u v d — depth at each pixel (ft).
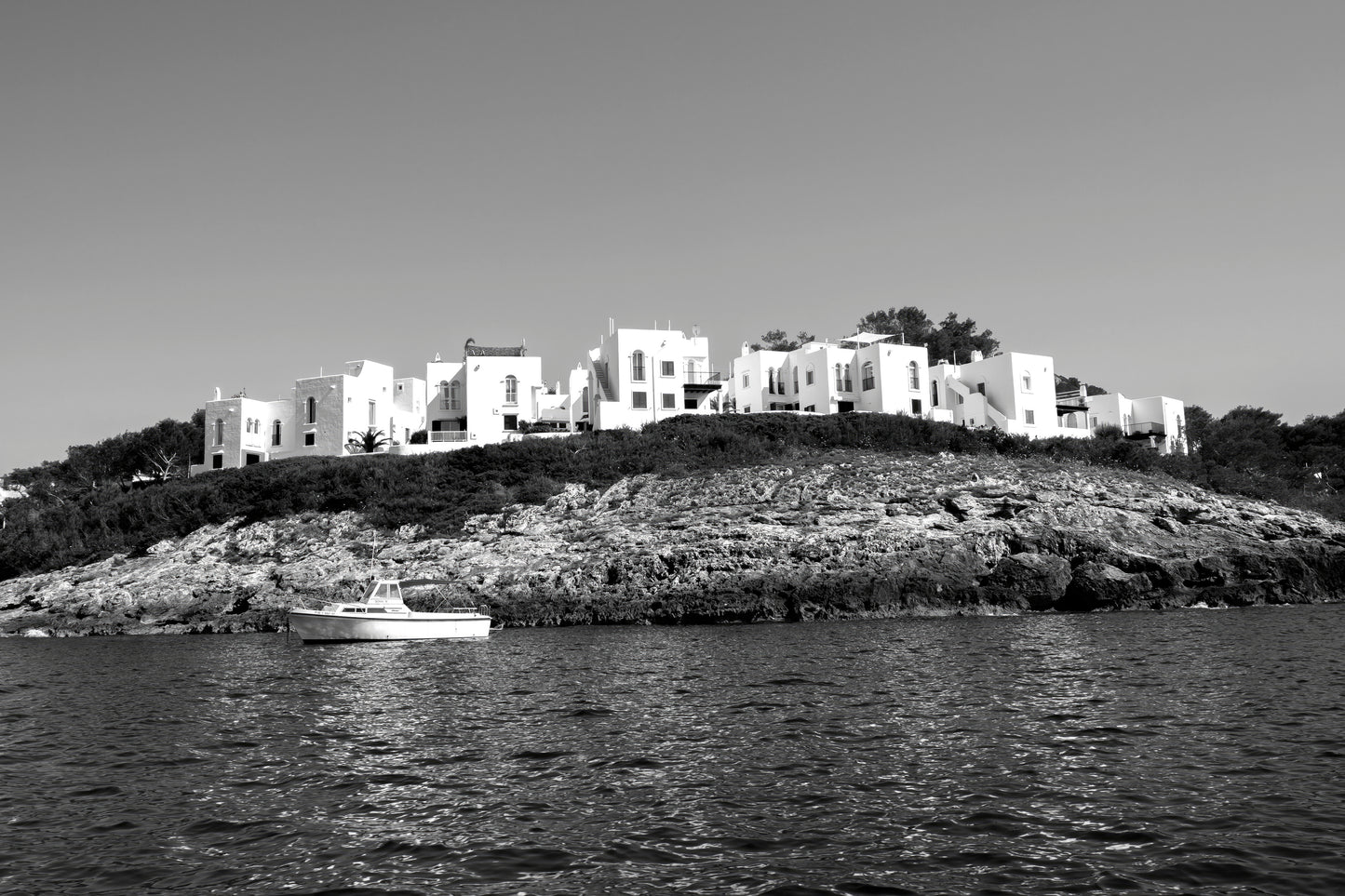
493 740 71.61
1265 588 184.14
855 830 48.60
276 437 273.33
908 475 221.25
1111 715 74.74
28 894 42.22
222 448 268.82
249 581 192.85
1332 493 297.53
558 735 72.64
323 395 267.80
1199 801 51.83
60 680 111.04
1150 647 116.78
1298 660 102.32
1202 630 135.33
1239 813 49.60
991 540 180.86
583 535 196.95
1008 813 50.67
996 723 72.90
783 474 221.05
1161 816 49.49
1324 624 139.95
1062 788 55.01
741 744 67.82
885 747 65.82
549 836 48.57
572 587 175.83
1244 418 369.50
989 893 40.19
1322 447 344.69
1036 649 117.80
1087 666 101.30
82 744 73.05
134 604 189.57
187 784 60.39
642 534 191.21
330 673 112.06
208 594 189.16
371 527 214.90
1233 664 99.91
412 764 64.59
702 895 40.68
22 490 337.72
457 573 185.06
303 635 148.05
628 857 45.34
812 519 192.85
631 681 98.78
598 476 228.63
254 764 65.62
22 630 186.29
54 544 232.94
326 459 247.91
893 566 173.37
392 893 41.65
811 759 63.00
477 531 206.80
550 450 239.91
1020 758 61.98
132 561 218.38
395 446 261.03
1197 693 83.66
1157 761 60.39
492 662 119.03
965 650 117.29
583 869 43.93
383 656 128.98
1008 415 274.57
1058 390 356.79
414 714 83.41
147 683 106.93
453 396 293.23
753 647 126.62
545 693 92.68
